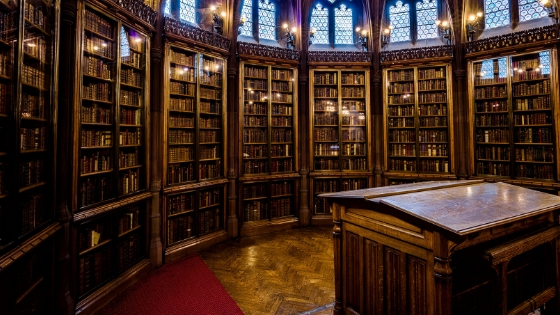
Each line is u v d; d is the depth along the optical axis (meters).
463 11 6.79
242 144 6.54
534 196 2.97
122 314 3.49
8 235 2.35
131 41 4.47
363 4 7.43
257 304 3.70
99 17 3.91
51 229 2.93
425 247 2.20
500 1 6.84
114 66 4.12
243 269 4.75
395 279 2.48
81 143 3.58
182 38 5.29
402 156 7.25
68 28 3.34
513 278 2.79
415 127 7.11
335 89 7.41
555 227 2.90
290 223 7.02
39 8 2.84
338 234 3.02
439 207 2.40
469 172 6.76
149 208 4.82
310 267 4.82
